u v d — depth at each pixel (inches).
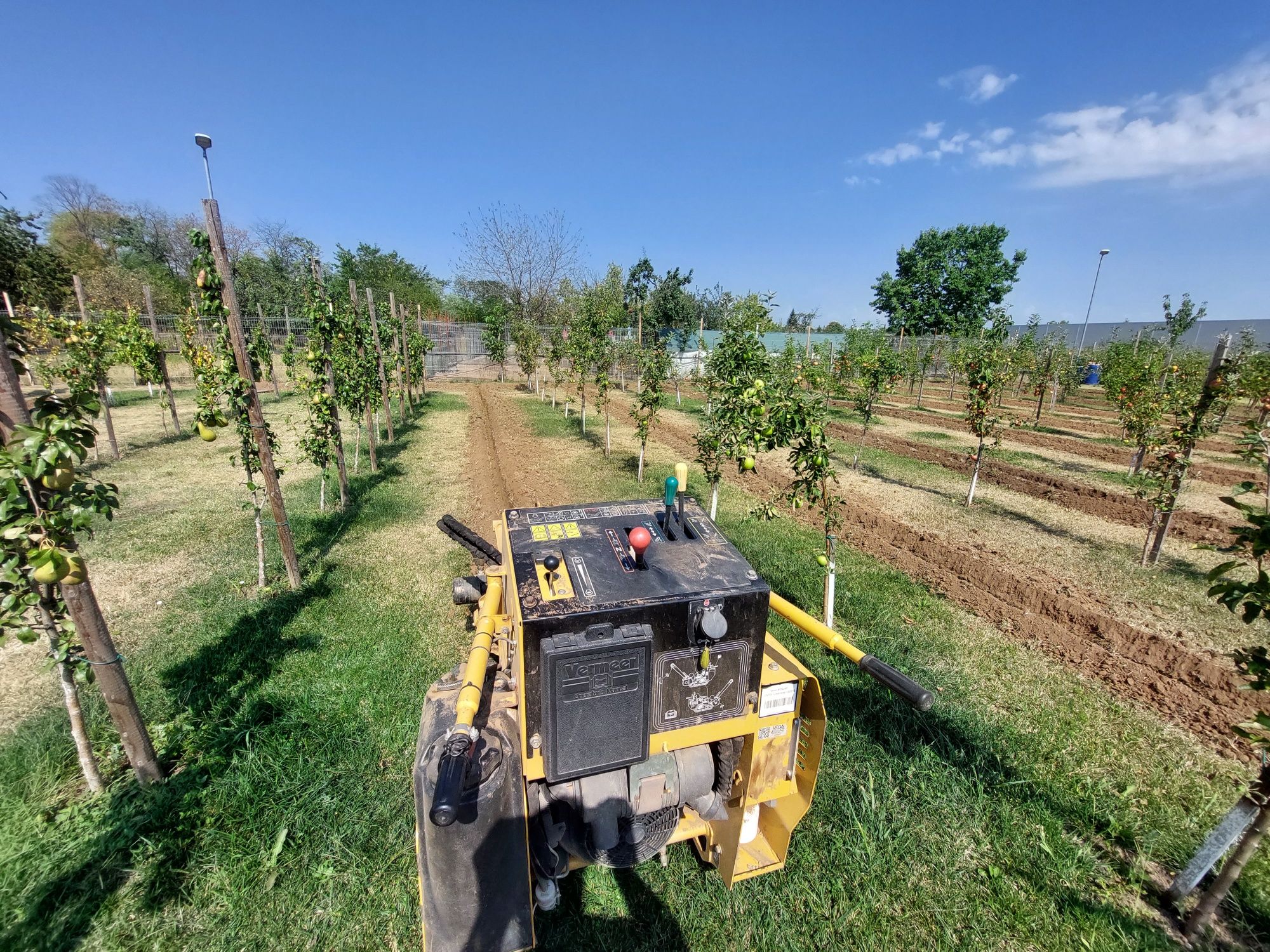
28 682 174.7
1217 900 108.3
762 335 298.7
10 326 110.8
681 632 91.2
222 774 139.1
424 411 751.7
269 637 199.3
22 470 100.0
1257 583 102.1
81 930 104.3
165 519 308.3
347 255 1710.1
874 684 180.5
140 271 1438.2
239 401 214.5
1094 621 229.1
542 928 107.8
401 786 137.2
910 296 1590.8
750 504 368.8
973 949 106.7
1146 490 298.4
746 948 106.1
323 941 104.3
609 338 608.7
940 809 136.1
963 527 334.0
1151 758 156.5
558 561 93.8
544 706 84.8
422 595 236.8
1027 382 922.7
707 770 105.0
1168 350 626.5
